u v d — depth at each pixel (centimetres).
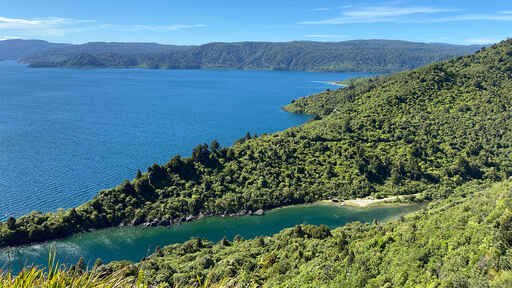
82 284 1118
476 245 4775
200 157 14712
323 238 8525
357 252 6431
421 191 14025
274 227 11762
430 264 5019
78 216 11281
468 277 4188
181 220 12025
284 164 15250
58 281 1067
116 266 7031
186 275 6244
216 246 9631
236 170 14412
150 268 7062
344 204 13225
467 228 5466
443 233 5675
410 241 5988
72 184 14362
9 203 12519
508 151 16150
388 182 14575
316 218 12275
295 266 6894
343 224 11825
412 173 14850
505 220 4553
